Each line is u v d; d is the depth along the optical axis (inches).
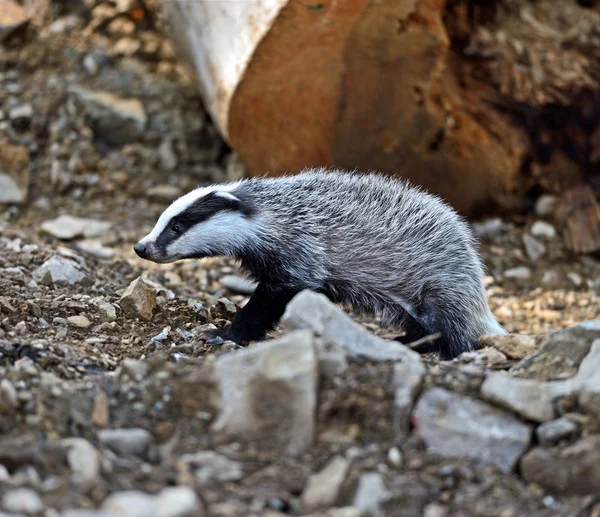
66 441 343.0
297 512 327.3
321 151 740.7
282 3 638.5
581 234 795.4
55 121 869.2
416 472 348.8
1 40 919.0
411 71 706.2
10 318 498.9
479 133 765.3
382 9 655.1
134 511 305.4
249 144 738.2
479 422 367.2
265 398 361.1
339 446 357.1
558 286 757.3
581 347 415.5
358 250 531.5
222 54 695.7
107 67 924.0
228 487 333.7
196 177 869.8
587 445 351.9
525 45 771.4
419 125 741.9
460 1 744.3
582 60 776.3
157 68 933.2
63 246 716.0
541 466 352.8
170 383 381.4
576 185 804.6
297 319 398.6
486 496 343.0
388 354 393.1
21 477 323.9
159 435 359.9
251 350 374.0
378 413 365.7
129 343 490.6
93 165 852.0
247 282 697.0
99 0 967.0
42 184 827.4
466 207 805.2
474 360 452.8
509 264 778.8
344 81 698.8
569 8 795.4
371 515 326.3
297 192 543.8
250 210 530.6
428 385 381.1
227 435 359.3
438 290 537.0
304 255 530.9
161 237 523.2
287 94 700.7
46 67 917.2
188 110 898.1
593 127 788.0
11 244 670.5
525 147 783.1
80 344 470.3
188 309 564.4
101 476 328.5
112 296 569.9
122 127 876.0
